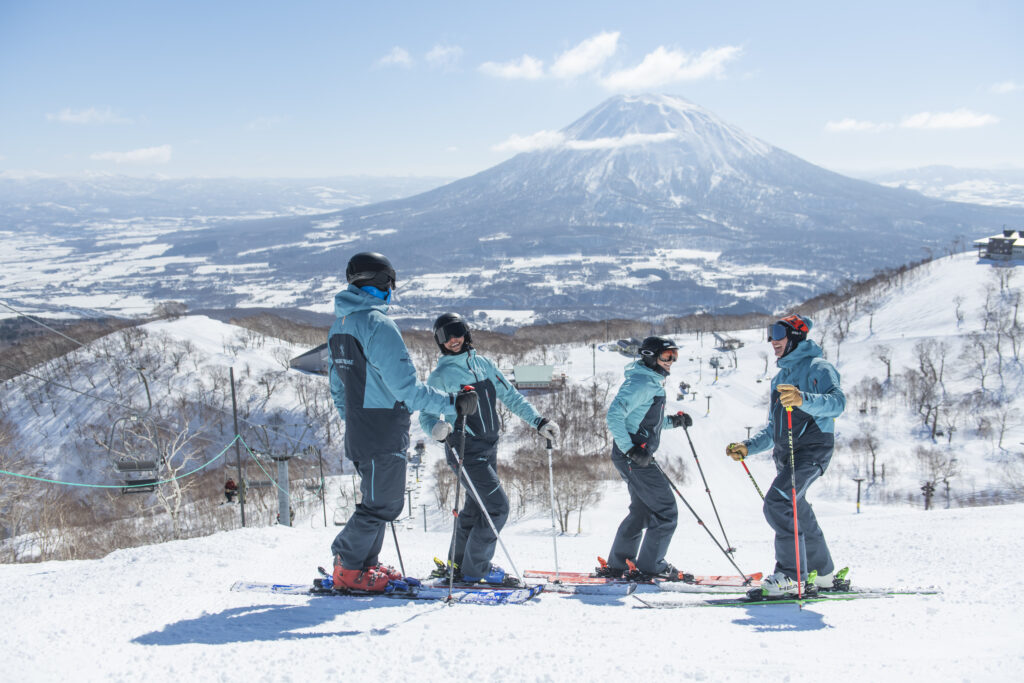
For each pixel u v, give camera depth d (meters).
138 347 74.56
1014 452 56.91
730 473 50.19
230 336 87.25
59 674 2.78
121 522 28.98
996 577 6.16
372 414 4.44
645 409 5.34
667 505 5.37
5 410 62.66
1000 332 83.62
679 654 3.25
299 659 3.11
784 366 5.27
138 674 2.84
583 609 4.37
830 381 5.00
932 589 5.35
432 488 42.62
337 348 4.49
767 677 2.81
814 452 5.10
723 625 3.98
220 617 3.97
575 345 123.19
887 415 68.56
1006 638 3.50
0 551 16.16
